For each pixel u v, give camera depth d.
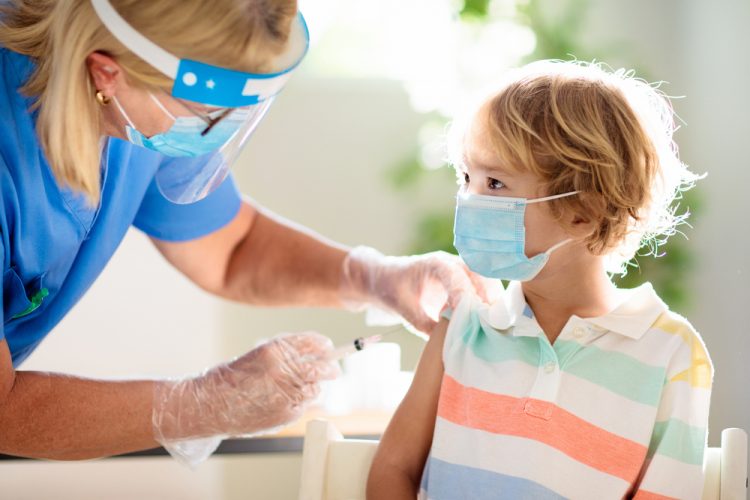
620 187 1.30
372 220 3.37
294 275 1.90
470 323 1.42
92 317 3.18
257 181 3.37
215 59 1.23
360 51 3.38
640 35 3.17
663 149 1.36
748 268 2.35
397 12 3.36
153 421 1.43
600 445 1.27
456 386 1.36
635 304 1.33
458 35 3.27
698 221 2.71
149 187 1.75
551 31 2.97
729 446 1.26
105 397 1.42
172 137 1.33
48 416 1.38
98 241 1.61
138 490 3.21
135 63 1.24
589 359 1.30
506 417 1.31
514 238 1.30
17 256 1.44
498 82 1.36
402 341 3.30
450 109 3.01
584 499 1.26
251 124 1.39
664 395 1.28
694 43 2.92
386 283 1.75
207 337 3.22
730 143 2.54
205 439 1.51
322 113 3.36
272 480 3.30
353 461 1.40
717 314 2.56
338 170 3.37
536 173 1.28
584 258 1.32
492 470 1.30
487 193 1.32
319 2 3.29
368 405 2.61
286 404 1.50
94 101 1.30
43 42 1.34
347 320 3.35
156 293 3.20
